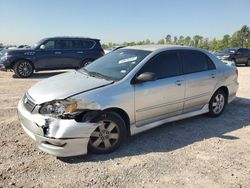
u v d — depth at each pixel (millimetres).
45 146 3979
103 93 4258
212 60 6082
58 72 14984
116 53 5574
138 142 4836
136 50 5352
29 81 11461
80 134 3967
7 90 9141
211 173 3887
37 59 12922
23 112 4273
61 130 3867
